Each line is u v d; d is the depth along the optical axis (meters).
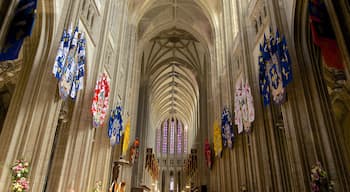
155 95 48.03
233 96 20.11
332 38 7.91
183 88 49.19
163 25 33.31
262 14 15.16
